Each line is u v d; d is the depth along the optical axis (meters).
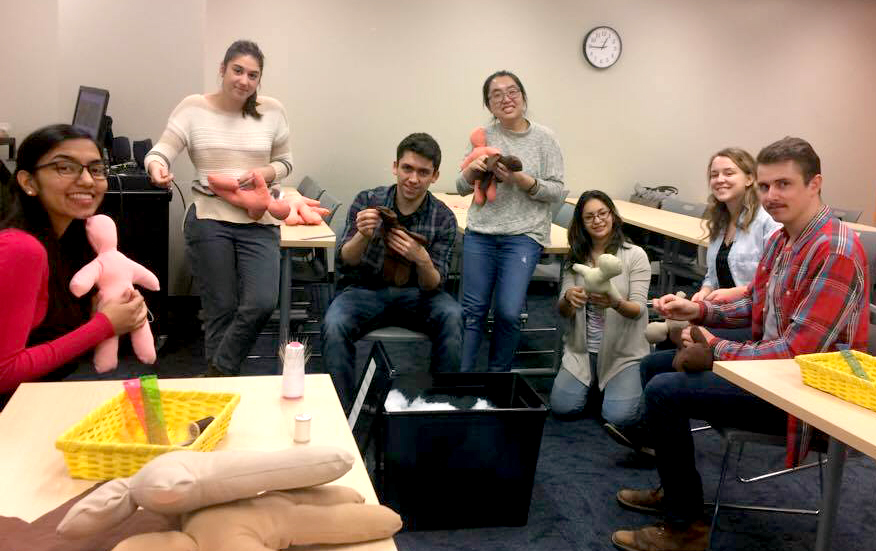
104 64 4.25
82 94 3.89
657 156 6.06
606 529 2.33
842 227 1.89
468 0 5.45
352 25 5.29
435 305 2.80
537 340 4.32
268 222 2.85
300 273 3.79
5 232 1.49
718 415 2.05
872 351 1.99
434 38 5.44
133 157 4.23
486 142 3.25
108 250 1.85
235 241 2.82
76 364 1.85
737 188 2.75
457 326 2.77
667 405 2.07
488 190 3.11
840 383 1.58
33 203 1.65
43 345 1.54
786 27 6.11
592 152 5.92
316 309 4.48
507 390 2.40
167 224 3.75
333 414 1.43
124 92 4.31
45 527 0.98
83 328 1.60
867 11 6.24
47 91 3.88
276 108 2.92
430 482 2.19
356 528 0.98
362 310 2.78
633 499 2.45
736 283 2.81
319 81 5.31
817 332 1.84
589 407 3.34
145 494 0.86
